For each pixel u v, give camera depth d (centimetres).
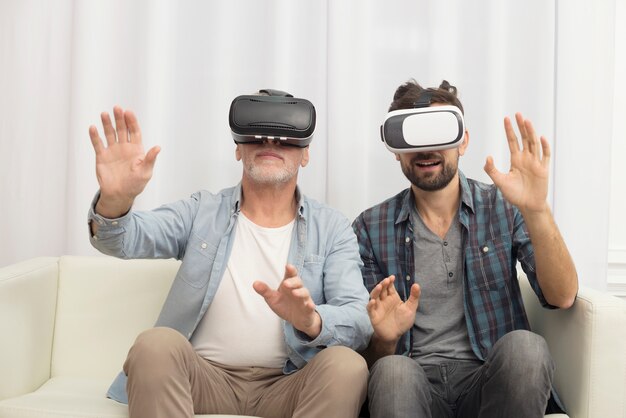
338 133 187
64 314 171
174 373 123
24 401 142
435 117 149
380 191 192
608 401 136
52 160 193
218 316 150
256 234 154
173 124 192
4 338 145
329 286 150
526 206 139
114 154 128
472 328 154
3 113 192
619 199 196
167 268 173
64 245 194
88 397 149
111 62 189
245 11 192
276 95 156
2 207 194
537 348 126
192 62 192
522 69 189
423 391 127
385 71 191
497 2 188
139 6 189
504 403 126
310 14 192
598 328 136
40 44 192
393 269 163
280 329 149
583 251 183
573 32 182
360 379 125
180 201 157
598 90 182
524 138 140
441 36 188
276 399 142
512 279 159
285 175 151
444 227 162
